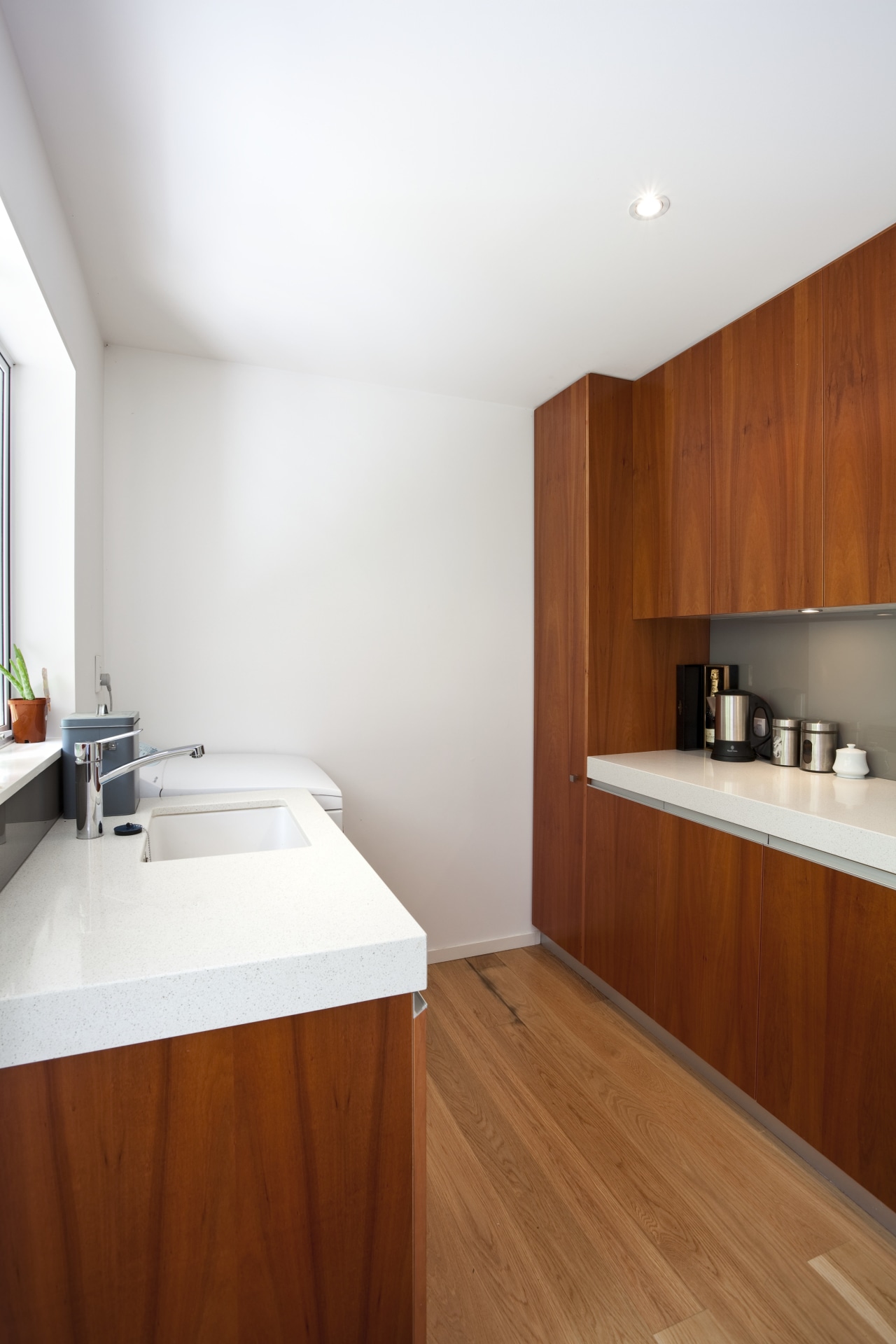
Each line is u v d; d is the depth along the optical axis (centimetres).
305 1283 94
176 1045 86
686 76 125
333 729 269
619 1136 183
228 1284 90
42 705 162
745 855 190
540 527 294
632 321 221
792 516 196
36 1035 80
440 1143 180
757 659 259
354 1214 96
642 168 150
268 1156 91
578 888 270
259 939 95
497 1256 147
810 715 237
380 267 190
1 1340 81
